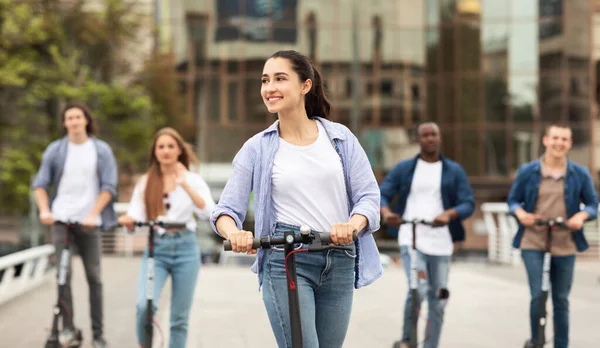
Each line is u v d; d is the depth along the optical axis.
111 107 32.81
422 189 7.95
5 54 29.64
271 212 4.48
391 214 7.66
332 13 46.03
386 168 46.03
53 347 7.76
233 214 4.43
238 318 10.89
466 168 46.00
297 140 4.51
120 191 35.56
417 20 46.31
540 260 7.68
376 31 46.22
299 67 4.45
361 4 46.19
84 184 8.14
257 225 4.48
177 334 6.96
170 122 37.75
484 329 9.84
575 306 11.85
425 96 46.38
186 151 7.20
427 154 7.98
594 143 45.44
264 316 11.09
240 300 12.84
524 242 7.76
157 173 7.17
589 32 45.47
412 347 7.61
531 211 7.76
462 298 12.98
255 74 45.78
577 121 45.47
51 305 12.20
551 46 45.62
